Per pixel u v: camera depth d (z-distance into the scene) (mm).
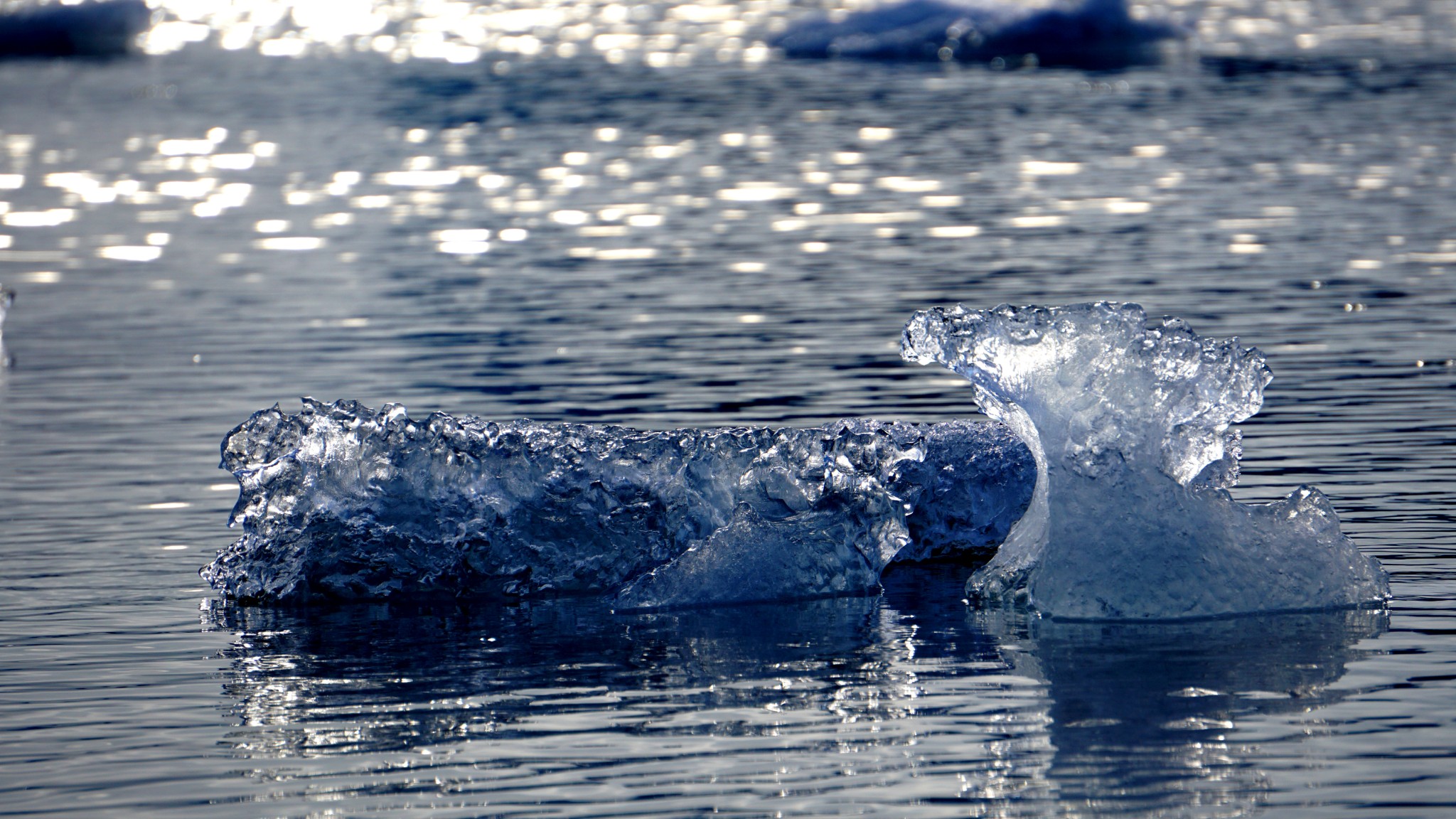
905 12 141750
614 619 20656
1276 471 27109
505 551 22094
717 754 15406
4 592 21906
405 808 14250
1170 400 20688
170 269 59562
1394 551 22297
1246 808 13914
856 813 13969
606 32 163625
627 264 58281
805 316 46625
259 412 22469
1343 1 163625
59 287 55875
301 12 186750
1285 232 60625
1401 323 42969
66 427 34000
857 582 21953
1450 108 96562
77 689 17781
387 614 21109
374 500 22203
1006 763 15016
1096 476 20594
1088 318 21000
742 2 182750
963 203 71000
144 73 140000
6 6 158875
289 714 16844
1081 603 20156
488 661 18734
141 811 14344
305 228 69000
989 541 24094
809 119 102312
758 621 20391
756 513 22016
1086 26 135500
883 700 16922
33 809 14445
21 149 98562
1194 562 20219
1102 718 16156
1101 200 70438
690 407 34531
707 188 77812
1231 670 17625
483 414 34188
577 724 16359
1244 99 104750
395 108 114312
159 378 39688
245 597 21703
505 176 83688
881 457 22734
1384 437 29688
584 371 39188
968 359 20953
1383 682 17016
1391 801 13977
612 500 22297
